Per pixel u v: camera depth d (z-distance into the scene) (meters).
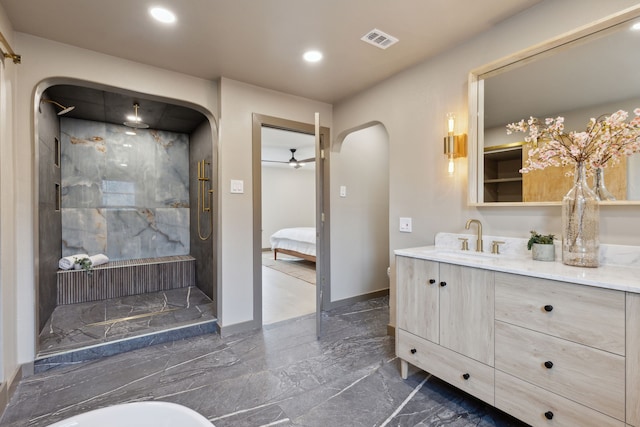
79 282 3.48
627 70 1.50
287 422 1.66
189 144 4.64
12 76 1.99
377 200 4.02
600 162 1.57
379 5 1.82
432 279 1.87
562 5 1.72
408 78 2.64
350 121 3.31
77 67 2.27
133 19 1.94
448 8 1.85
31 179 2.12
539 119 1.81
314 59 2.48
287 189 8.78
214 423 1.65
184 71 2.68
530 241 1.76
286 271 5.69
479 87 2.12
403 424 1.64
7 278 1.91
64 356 2.26
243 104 2.93
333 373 2.16
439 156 2.41
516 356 1.49
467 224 2.07
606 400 1.21
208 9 1.85
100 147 4.02
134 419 1.04
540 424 1.40
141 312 3.14
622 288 1.16
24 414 1.73
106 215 4.06
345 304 3.69
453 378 1.76
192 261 4.23
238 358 2.38
